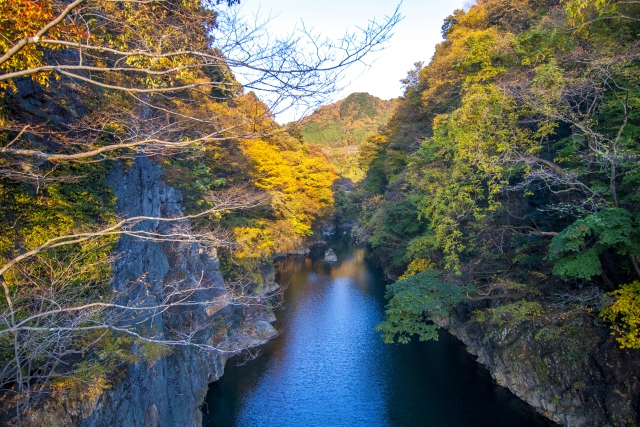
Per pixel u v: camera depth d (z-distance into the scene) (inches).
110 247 360.2
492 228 699.4
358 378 681.6
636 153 431.8
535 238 611.8
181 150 396.8
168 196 602.5
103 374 316.5
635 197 418.3
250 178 1154.0
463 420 554.9
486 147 565.3
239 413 587.8
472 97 555.5
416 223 1056.8
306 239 2043.6
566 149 506.9
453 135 612.7
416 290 678.5
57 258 306.7
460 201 673.6
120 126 341.4
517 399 582.9
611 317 460.4
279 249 1691.7
